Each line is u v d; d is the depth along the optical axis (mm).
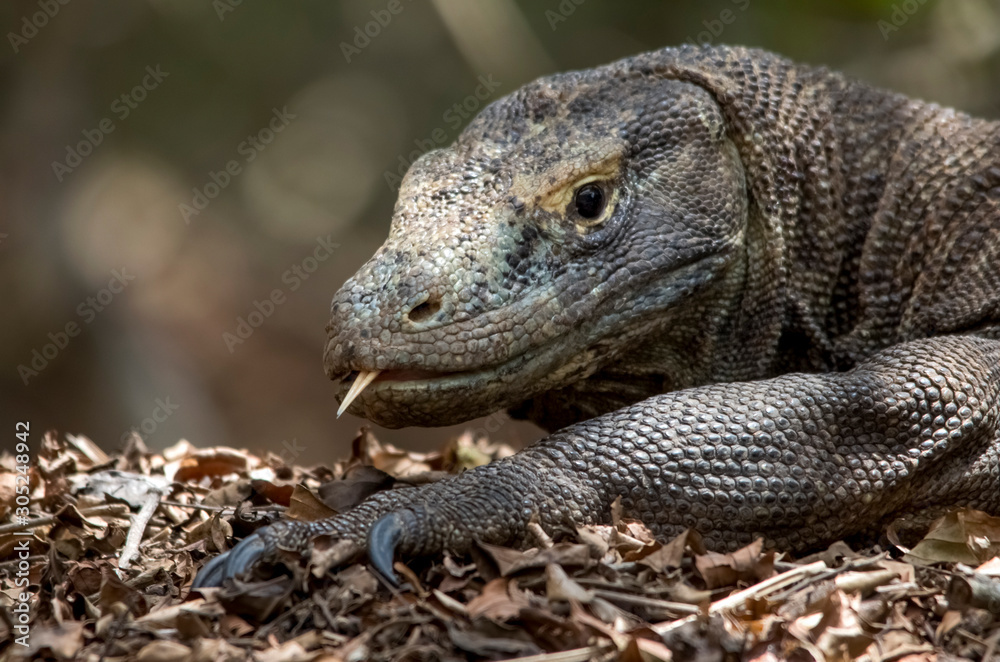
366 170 38375
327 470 10703
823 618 6449
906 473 7719
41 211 31250
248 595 6480
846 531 7793
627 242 8445
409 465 11273
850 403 7742
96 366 31906
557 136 8664
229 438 34625
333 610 6500
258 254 39156
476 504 6980
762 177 9148
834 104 9688
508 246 7996
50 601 7219
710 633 6180
